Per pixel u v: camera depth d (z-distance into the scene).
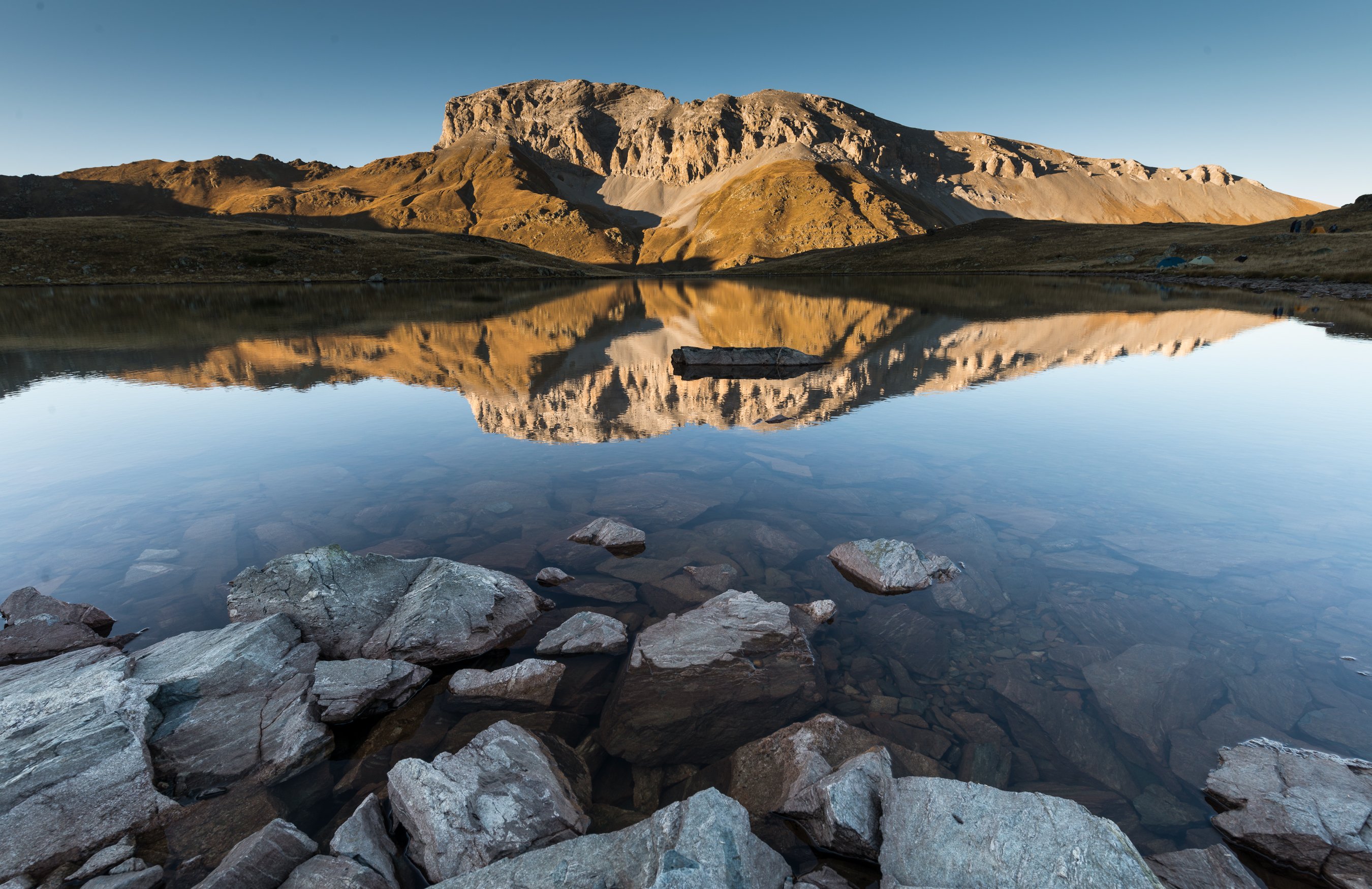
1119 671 6.73
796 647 7.25
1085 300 53.22
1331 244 80.56
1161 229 150.12
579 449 14.73
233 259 118.75
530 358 28.28
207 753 5.68
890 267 154.12
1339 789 4.80
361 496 11.84
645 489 12.09
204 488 12.21
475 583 8.06
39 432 16.05
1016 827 4.27
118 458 13.95
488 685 6.82
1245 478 11.65
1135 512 10.34
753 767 5.60
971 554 9.32
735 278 147.25
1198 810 5.08
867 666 7.09
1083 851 4.01
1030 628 7.61
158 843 4.90
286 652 6.99
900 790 4.80
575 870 4.15
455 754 5.37
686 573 9.13
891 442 14.60
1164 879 4.36
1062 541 9.53
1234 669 6.59
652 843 4.28
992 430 15.28
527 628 8.02
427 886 4.48
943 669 6.98
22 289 82.56
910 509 10.99
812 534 10.20
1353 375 20.53
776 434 15.55
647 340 34.34
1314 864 4.40
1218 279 76.88
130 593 8.38
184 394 20.66
